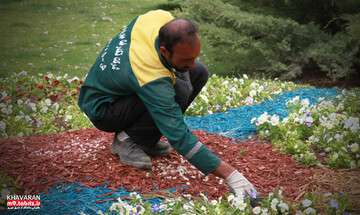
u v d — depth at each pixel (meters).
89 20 15.67
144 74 3.61
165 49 3.52
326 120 4.89
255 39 9.70
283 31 9.34
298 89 7.55
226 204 3.55
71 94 6.95
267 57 9.27
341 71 8.77
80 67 10.75
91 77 4.03
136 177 3.97
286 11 10.04
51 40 13.27
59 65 10.91
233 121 5.72
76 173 4.01
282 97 6.94
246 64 9.66
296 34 9.27
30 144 4.59
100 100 3.97
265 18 9.24
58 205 3.66
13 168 4.09
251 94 6.75
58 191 3.81
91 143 4.54
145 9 17.28
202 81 4.29
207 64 10.83
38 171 4.04
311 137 4.74
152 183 3.91
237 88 7.12
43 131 5.67
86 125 5.91
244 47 9.59
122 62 3.73
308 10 9.91
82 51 12.14
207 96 6.61
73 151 4.39
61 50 12.23
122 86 3.79
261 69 9.40
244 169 4.23
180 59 3.51
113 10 17.20
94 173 4.01
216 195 3.79
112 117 3.97
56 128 5.78
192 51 3.47
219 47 9.66
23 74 7.67
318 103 5.86
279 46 9.12
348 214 3.48
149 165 4.06
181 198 3.66
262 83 7.66
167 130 3.54
